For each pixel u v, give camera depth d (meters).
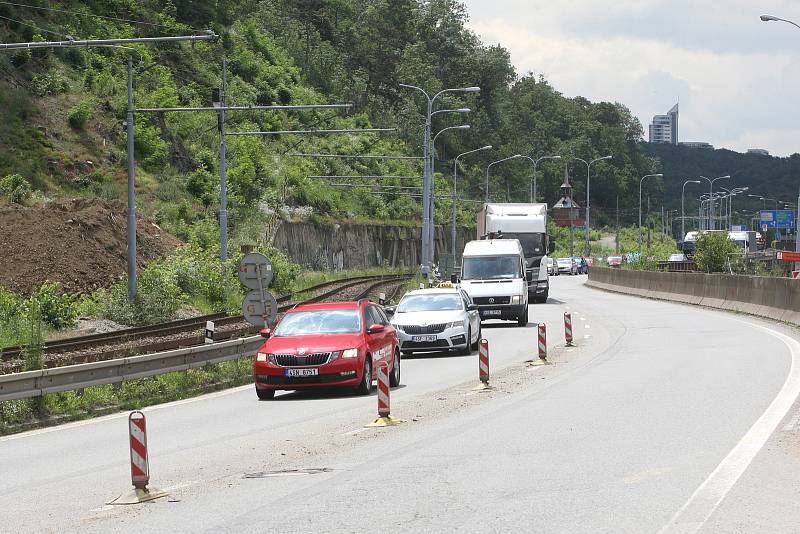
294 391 24.42
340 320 23.52
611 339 34.31
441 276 67.38
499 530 9.37
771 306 42.34
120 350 27.62
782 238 192.88
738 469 11.84
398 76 178.75
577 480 11.62
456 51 195.25
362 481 12.13
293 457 14.36
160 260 54.56
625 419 16.36
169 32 108.94
